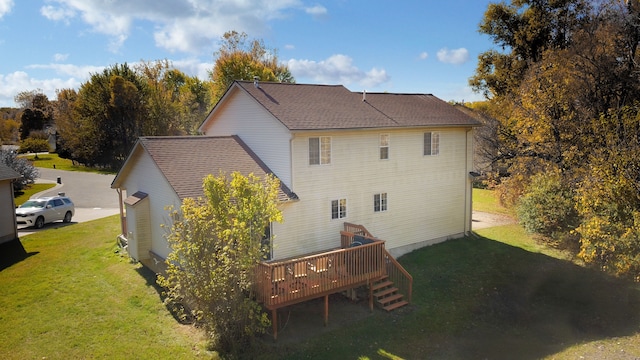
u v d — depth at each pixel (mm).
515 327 14031
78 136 57188
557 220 22047
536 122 24812
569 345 12680
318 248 17250
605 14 25859
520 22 36000
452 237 22453
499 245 21844
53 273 17188
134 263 18250
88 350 11742
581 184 21000
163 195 16312
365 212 18672
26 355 11484
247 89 18406
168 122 55250
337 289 13836
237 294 11703
